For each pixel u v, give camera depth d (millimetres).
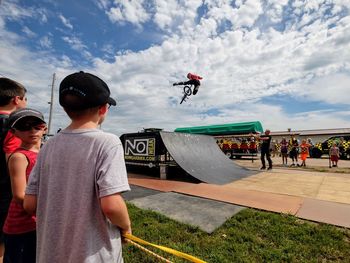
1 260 1677
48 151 1159
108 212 961
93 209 1015
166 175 7062
